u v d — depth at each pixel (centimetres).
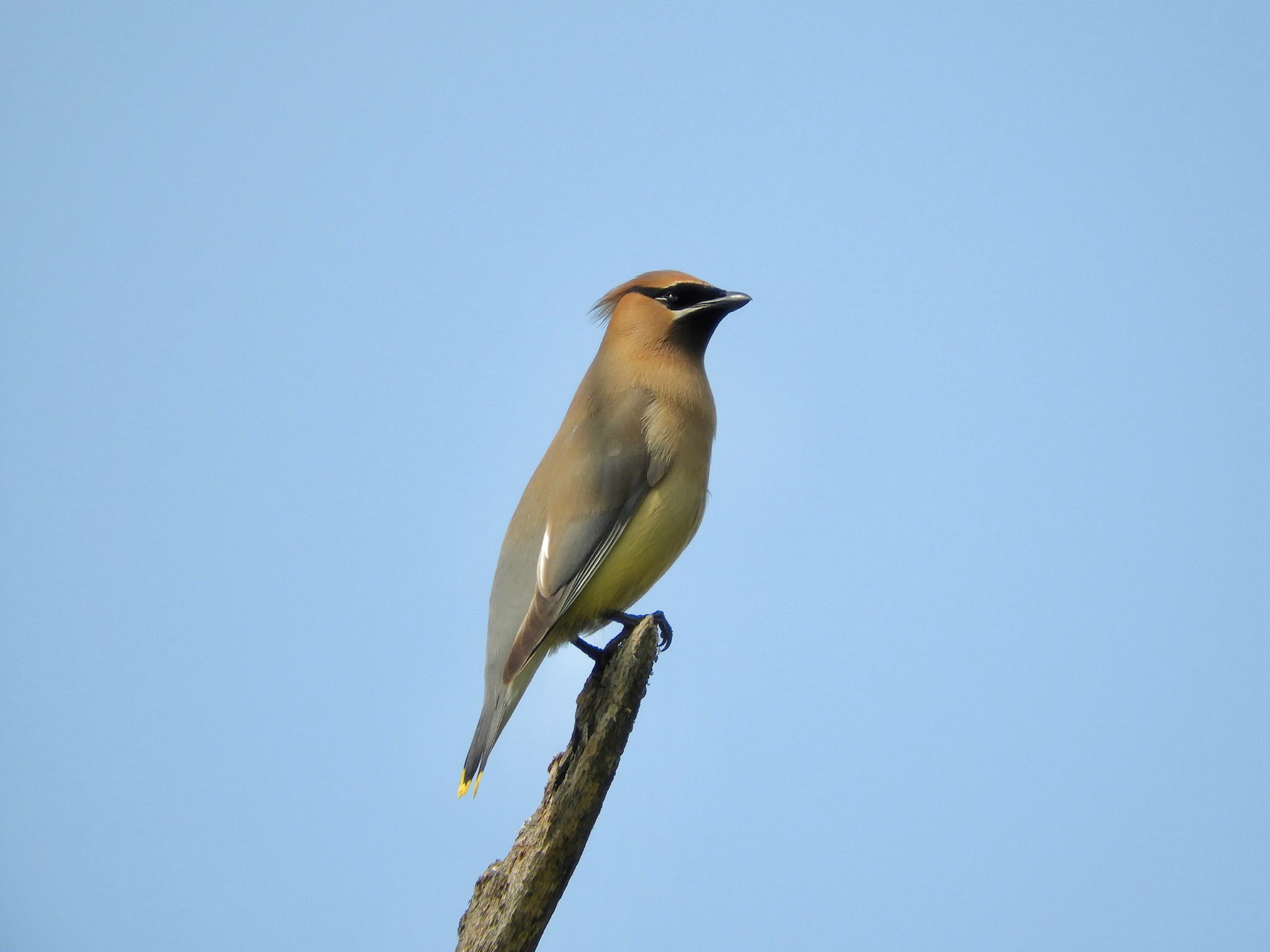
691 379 1234
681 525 1195
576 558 1148
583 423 1220
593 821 918
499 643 1166
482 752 1102
